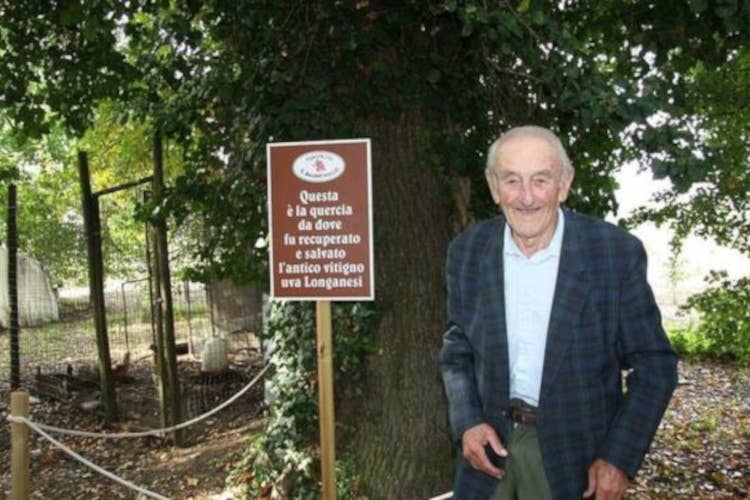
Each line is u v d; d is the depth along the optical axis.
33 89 6.97
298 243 3.44
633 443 1.99
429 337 4.56
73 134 6.69
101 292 7.68
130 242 11.34
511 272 2.15
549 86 3.46
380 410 4.60
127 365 9.91
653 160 3.37
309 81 4.36
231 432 7.26
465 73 4.41
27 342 11.67
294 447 4.82
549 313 2.09
